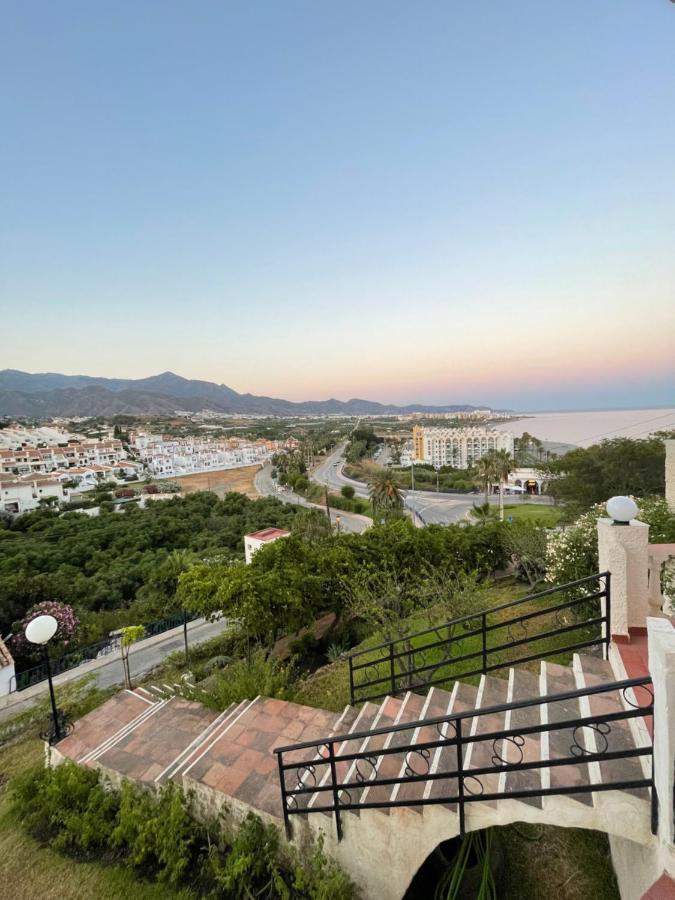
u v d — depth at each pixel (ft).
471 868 11.50
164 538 112.37
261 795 12.57
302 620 41.01
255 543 74.08
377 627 26.61
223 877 11.07
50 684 21.04
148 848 12.44
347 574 43.75
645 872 8.11
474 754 10.50
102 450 327.88
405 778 9.44
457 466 284.61
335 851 10.99
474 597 25.95
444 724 12.32
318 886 10.21
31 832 14.71
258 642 42.52
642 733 8.71
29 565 88.84
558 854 12.10
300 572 43.16
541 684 11.91
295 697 20.93
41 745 28.66
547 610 12.66
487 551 52.54
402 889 10.07
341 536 54.80
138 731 18.01
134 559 95.09
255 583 39.22
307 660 42.16
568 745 9.68
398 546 49.08
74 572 86.99
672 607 13.47
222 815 12.84
